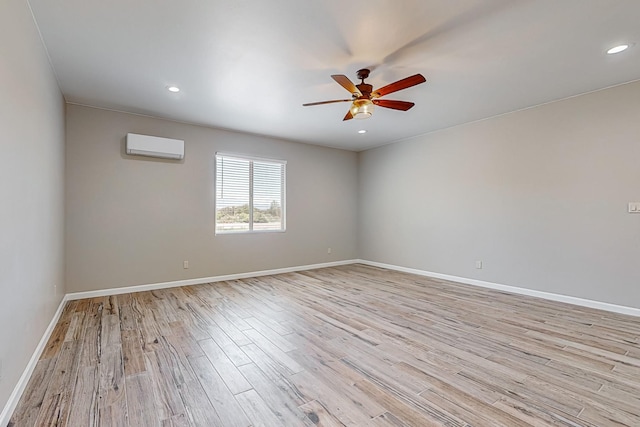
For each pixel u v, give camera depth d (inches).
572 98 145.6
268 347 98.9
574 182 145.5
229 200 202.8
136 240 168.1
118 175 163.0
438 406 68.6
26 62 79.6
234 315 129.8
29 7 81.0
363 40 98.3
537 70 119.2
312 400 70.8
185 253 183.8
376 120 181.8
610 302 135.0
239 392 74.0
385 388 75.7
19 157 73.8
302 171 237.0
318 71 119.5
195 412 66.4
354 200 268.5
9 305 65.7
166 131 176.9
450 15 85.8
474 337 106.8
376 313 132.5
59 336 106.7
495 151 174.9
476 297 157.6
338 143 241.4
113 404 69.1
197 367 86.0
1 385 61.1
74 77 123.2
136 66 115.0
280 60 111.0
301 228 236.1
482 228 181.3
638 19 87.4
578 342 102.5
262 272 215.0
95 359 90.2
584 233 142.6
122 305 142.9
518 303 146.9
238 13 84.8
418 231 218.4
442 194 202.7
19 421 63.3
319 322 121.6
